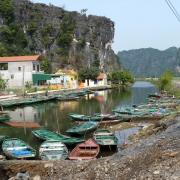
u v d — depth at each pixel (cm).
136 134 3969
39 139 3881
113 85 15475
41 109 7044
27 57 11375
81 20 18112
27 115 6166
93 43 18362
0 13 14850
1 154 3191
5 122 5266
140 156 2019
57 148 3023
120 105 7681
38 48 15512
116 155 2238
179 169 1616
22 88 10088
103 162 2089
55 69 15112
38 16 16088
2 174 2223
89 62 17325
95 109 7019
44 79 11550
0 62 11238
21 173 2134
